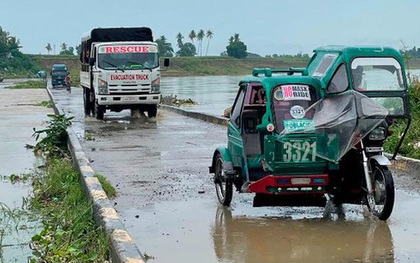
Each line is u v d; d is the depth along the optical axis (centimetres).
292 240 749
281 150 807
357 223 816
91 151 1454
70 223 799
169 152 1429
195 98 4119
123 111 2644
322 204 870
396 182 1059
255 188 824
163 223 833
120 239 667
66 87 5169
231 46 12256
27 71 10144
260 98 881
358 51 816
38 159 1383
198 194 1001
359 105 777
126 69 2217
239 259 684
